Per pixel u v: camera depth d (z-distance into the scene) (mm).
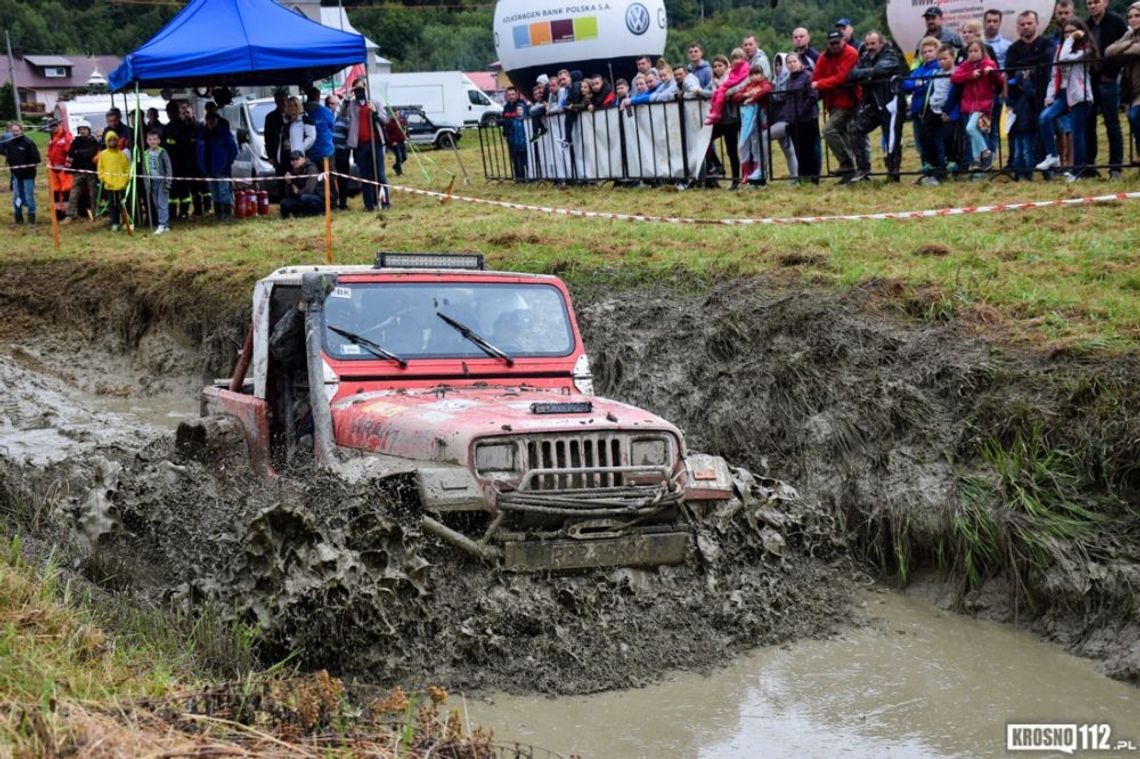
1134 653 6387
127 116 22469
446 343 7492
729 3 65625
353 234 17062
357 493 6344
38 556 6887
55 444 11797
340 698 4973
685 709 5895
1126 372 7699
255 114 25516
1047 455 7477
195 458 7895
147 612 6145
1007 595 7266
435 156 34312
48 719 4340
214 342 14516
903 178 16312
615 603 6477
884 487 8086
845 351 9188
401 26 89562
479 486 6242
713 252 12336
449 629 6184
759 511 7141
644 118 19109
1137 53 13711
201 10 20500
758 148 17094
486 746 4691
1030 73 14750
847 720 5812
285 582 5957
